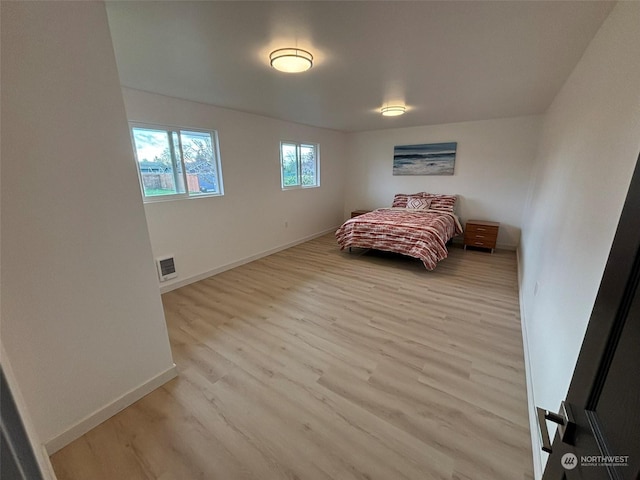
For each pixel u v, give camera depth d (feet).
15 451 1.20
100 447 4.55
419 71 7.62
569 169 5.91
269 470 4.16
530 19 4.99
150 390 5.64
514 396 5.44
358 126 17.12
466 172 16.31
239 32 5.51
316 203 18.40
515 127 14.53
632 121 3.01
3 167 3.67
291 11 4.79
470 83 8.64
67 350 4.50
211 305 9.30
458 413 5.07
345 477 4.05
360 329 7.78
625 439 1.37
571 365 3.54
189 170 10.98
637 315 1.48
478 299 9.53
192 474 4.12
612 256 1.84
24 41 3.64
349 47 6.19
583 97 5.75
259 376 6.05
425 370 6.15
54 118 4.00
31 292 4.08
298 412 5.13
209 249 11.88
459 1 4.52
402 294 9.98
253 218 13.84
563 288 4.59
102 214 4.67
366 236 13.70
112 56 4.49
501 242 16.02
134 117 9.03
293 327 7.91
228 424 4.91
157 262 10.05
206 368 6.31
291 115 13.53
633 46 3.34
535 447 4.28
